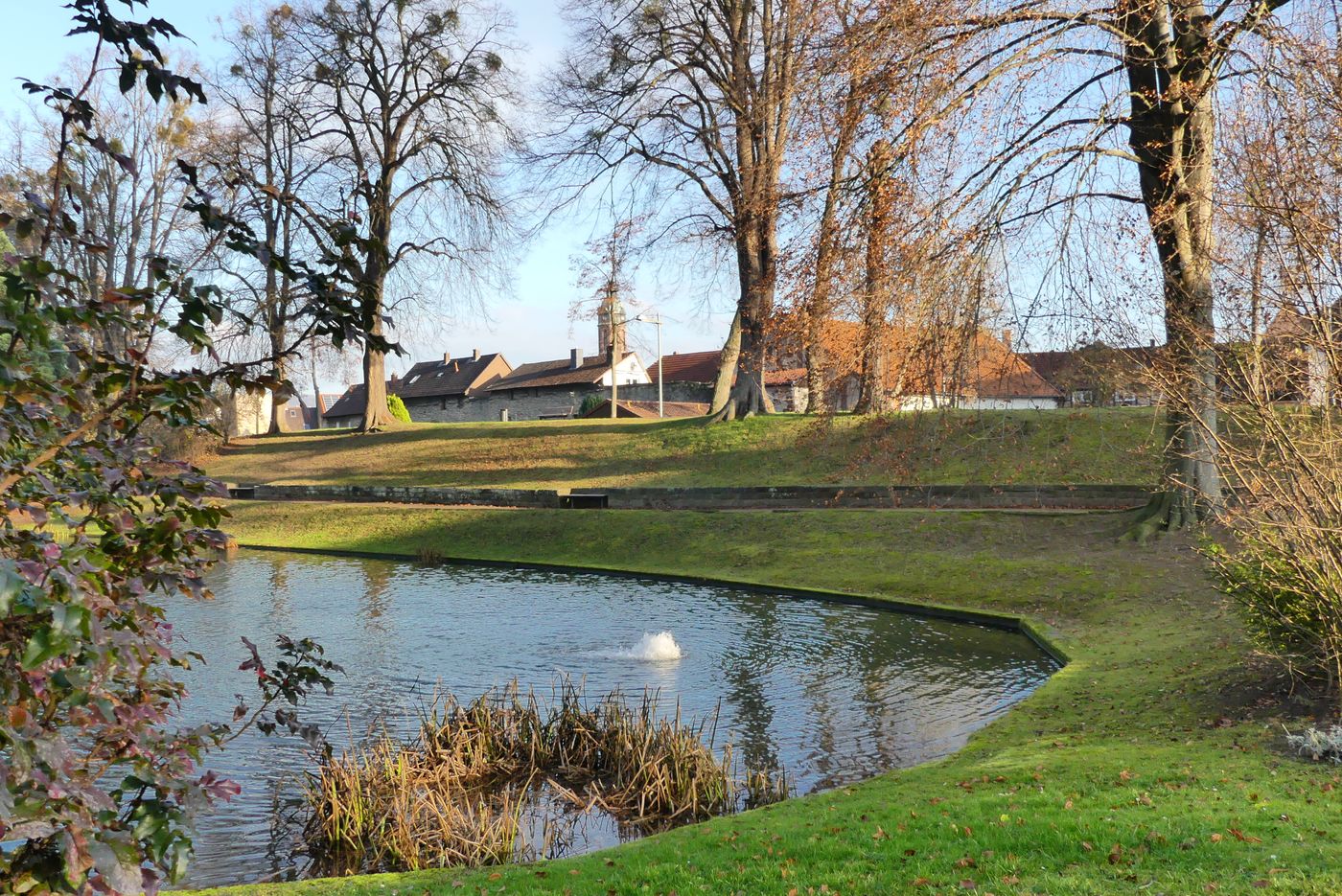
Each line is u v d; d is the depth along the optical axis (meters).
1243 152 13.00
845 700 15.48
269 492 45.94
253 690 16.14
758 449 41.19
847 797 9.87
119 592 3.47
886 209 18.59
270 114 50.31
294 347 3.87
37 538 3.22
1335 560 10.38
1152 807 8.09
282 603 25.25
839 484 34.81
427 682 16.89
